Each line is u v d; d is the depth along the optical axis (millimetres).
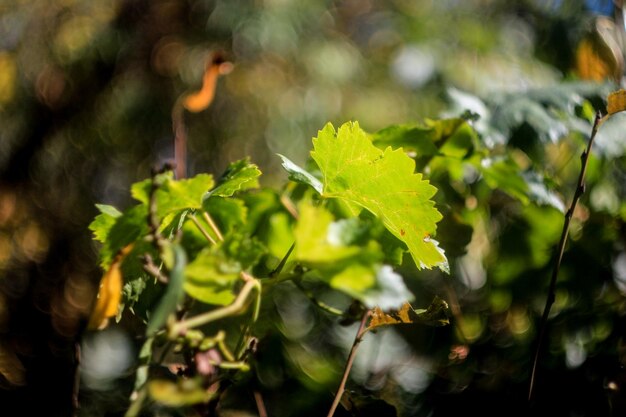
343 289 527
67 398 1108
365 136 607
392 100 2338
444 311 618
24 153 2211
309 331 894
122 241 594
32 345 1851
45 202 2207
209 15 2352
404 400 770
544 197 740
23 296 2031
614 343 767
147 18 2352
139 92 2291
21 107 2248
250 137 2270
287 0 2389
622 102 659
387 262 633
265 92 2295
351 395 676
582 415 738
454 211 796
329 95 2346
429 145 736
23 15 2285
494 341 806
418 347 823
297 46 2379
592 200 819
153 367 585
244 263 542
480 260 899
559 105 768
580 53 851
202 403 559
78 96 2271
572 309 801
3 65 2230
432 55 2029
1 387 1172
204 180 580
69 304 2051
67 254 2152
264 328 748
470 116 751
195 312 897
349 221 537
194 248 647
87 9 2334
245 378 698
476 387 766
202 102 688
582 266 812
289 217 688
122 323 1452
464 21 2025
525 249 826
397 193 607
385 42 2488
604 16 876
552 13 1142
